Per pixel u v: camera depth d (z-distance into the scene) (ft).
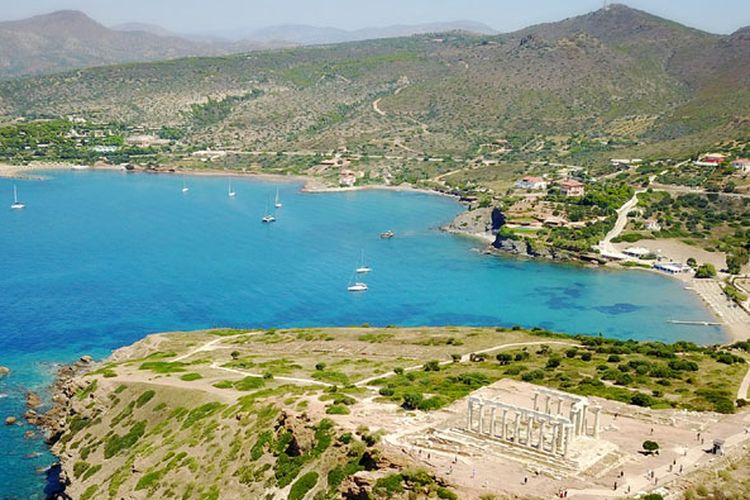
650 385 420.77
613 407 367.66
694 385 418.92
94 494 400.88
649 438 317.22
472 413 322.96
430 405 359.66
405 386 418.72
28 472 444.55
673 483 268.41
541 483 268.00
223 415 407.44
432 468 282.77
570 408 313.32
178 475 374.63
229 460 364.58
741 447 304.09
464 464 286.25
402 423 337.31
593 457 291.38
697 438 316.40
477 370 469.16
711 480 272.72
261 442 359.46
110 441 442.91
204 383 480.23
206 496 350.23
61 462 449.06
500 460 289.33
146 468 393.70
